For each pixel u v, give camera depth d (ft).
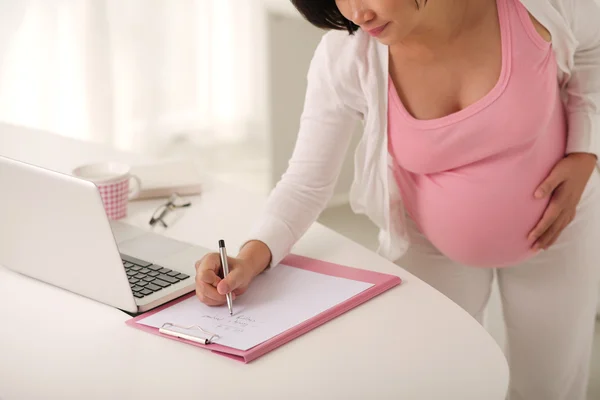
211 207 5.12
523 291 5.06
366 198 4.85
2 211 3.87
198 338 3.30
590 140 4.65
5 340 3.38
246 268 3.81
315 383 3.01
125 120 11.84
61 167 5.75
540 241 4.71
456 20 4.14
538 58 4.25
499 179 4.49
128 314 3.63
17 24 10.61
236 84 12.23
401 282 3.93
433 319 3.52
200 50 11.98
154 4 11.53
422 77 4.36
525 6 4.15
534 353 5.20
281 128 12.42
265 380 3.04
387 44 3.94
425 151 4.48
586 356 5.24
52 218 3.64
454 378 3.03
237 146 12.48
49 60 10.95
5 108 10.87
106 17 11.21
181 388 2.99
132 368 3.15
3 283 4.01
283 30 11.99
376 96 4.39
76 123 11.41
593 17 4.39
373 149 4.58
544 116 4.34
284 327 3.41
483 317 5.57
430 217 4.78
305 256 4.30
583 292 4.97
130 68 11.64
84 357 3.23
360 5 3.79
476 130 4.33
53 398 2.92
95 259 3.60
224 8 11.84
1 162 3.70
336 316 3.58
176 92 12.07
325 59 4.46
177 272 3.98
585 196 4.77
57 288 3.95
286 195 4.38
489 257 4.76
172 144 12.28
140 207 5.16
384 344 3.30
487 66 4.26
